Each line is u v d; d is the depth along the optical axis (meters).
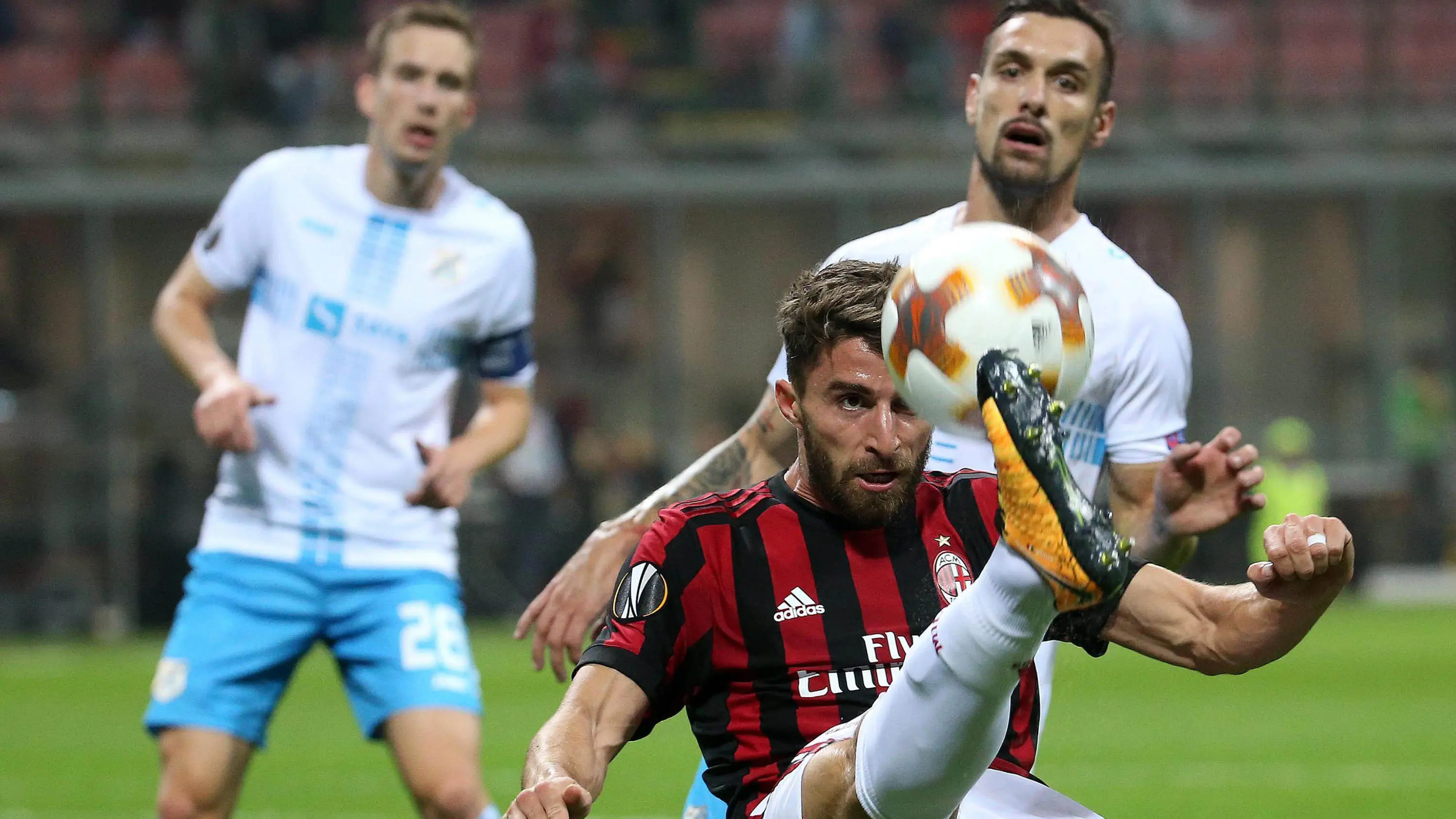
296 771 32.84
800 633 12.21
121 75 76.69
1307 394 78.56
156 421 66.81
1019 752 12.88
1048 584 9.97
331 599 19.59
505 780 31.00
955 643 10.34
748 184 74.94
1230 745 35.72
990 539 12.71
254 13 76.38
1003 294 10.89
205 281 20.75
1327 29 82.50
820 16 79.44
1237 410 78.56
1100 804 28.53
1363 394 78.31
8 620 64.75
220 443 18.95
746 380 76.19
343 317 20.16
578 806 10.84
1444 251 79.12
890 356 11.20
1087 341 11.17
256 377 20.27
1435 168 77.69
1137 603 12.69
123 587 65.88
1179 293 77.25
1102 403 15.84
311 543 19.61
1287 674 48.72
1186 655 12.55
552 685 47.62
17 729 39.88
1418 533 76.44
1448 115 80.12
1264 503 14.62
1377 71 81.50
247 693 19.33
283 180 20.50
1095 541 9.85
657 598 12.28
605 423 74.25
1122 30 16.25
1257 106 80.56
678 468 74.12
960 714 10.47
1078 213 16.30
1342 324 78.56
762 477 15.86
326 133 73.56
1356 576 75.69
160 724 19.06
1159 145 77.56
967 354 10.83
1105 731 38.25
